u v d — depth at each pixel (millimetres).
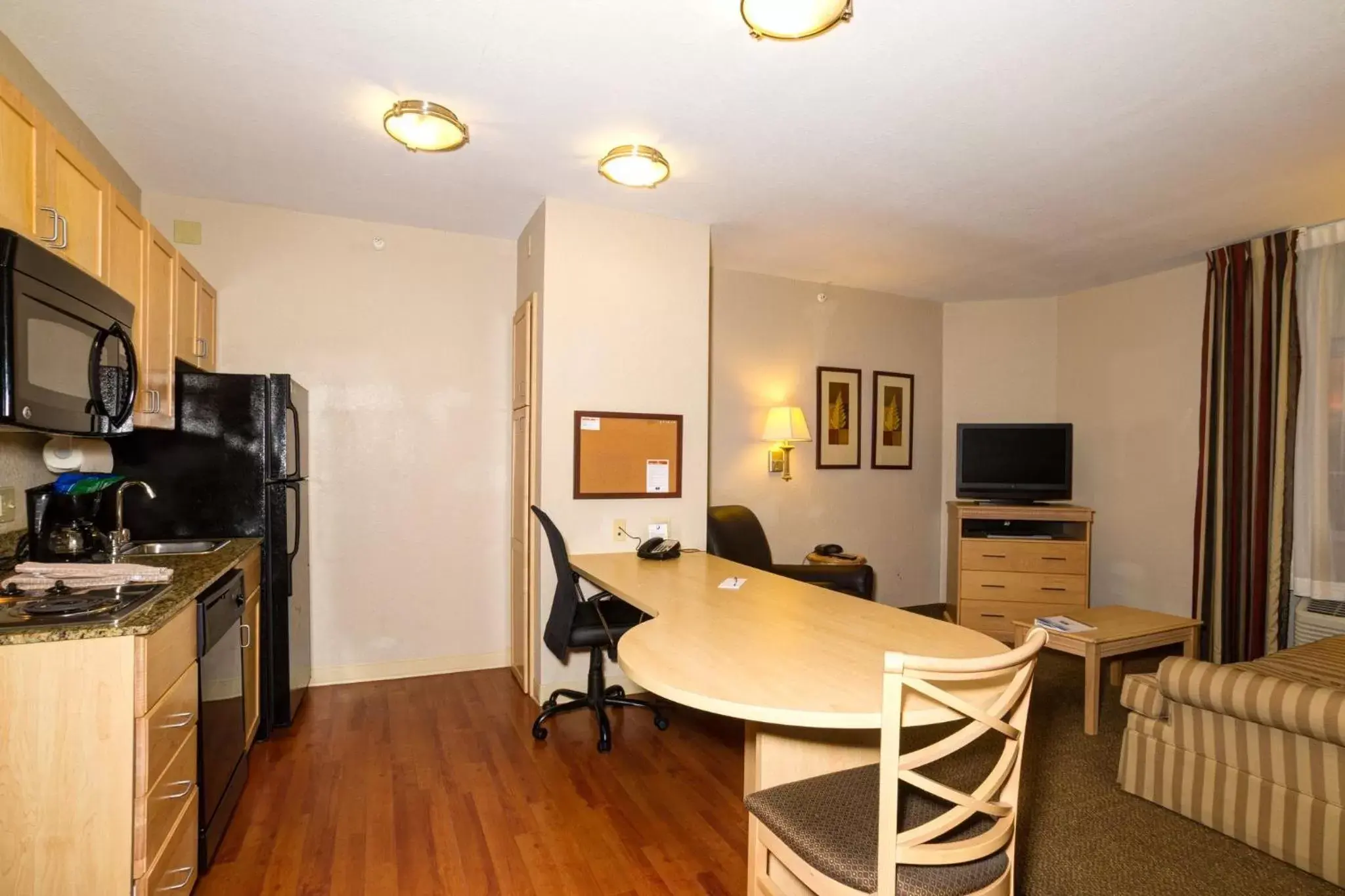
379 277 3502
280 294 3326
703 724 2986
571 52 1978
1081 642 2939
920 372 5141
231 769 2141
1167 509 4273
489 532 3727
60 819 1401
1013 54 1966
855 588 3594
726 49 1956
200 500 2699
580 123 2410
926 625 1821
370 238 3488
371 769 2508
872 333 4922
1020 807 2299
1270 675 2014
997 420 5129
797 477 4629
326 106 2307
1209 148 2566
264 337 3303
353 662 3459
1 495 2033
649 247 3312
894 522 5035
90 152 2492
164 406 2480
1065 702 3324
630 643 1620
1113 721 3051
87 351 1706
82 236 1829
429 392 3600
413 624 3572
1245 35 1857
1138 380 4449
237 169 2836
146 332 2281
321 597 3398
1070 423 4773
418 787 2377
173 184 3008
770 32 1730
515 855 1987
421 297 3586
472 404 3689
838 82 2127
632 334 3271
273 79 2139
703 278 3436
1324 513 3377
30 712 1391
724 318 4355
